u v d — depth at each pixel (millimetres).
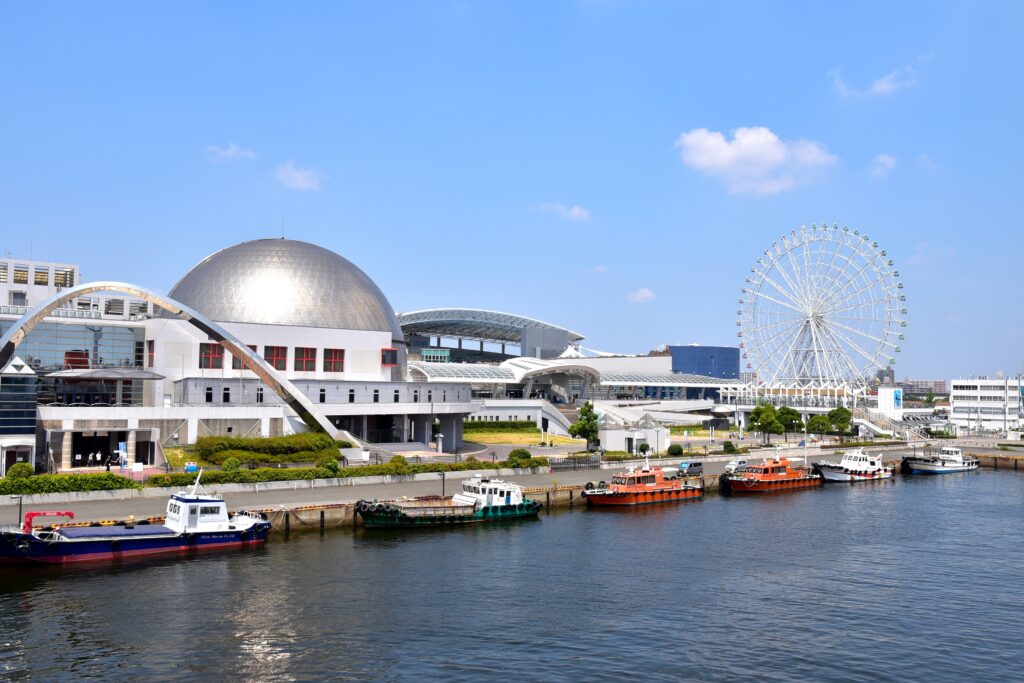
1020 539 82188
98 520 69875
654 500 101938
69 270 177625
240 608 54250
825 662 47375
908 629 53375
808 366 199125
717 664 46656
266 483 89188
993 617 56062
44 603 54594
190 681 43062
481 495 86625
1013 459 158125
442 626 51812
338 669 44875
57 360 120938
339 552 70000
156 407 101938
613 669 45531
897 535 83562
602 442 139625
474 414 171125
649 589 61125
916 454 161250
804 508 100688
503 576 63719
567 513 93438
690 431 198375
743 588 61969
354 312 135375
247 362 112812
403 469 98438
